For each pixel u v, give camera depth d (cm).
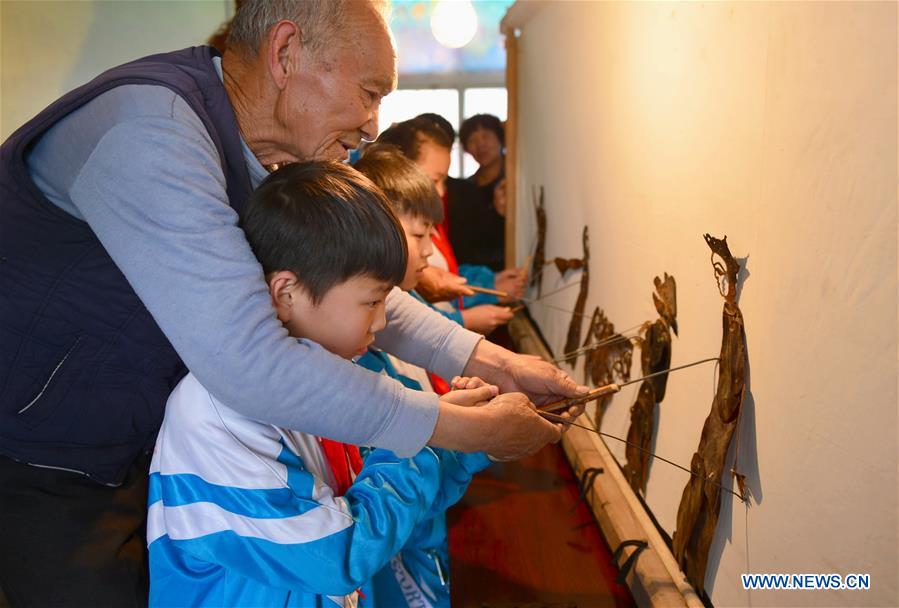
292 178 92
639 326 159
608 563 153
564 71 238
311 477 91
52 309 94
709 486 114
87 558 100
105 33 338
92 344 96
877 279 76
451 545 161
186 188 81
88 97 86
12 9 302
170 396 97
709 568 121
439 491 109
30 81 315
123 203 81
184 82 90
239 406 83
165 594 94
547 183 278
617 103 173
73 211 91
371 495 96
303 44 95
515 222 364
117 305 95
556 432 106
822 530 87
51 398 97
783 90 94
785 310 95
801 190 90
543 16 274
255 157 102
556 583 146
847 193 81
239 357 80
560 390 119
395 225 92
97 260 93
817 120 86
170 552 93
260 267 85
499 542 162
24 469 99
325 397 83
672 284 135
